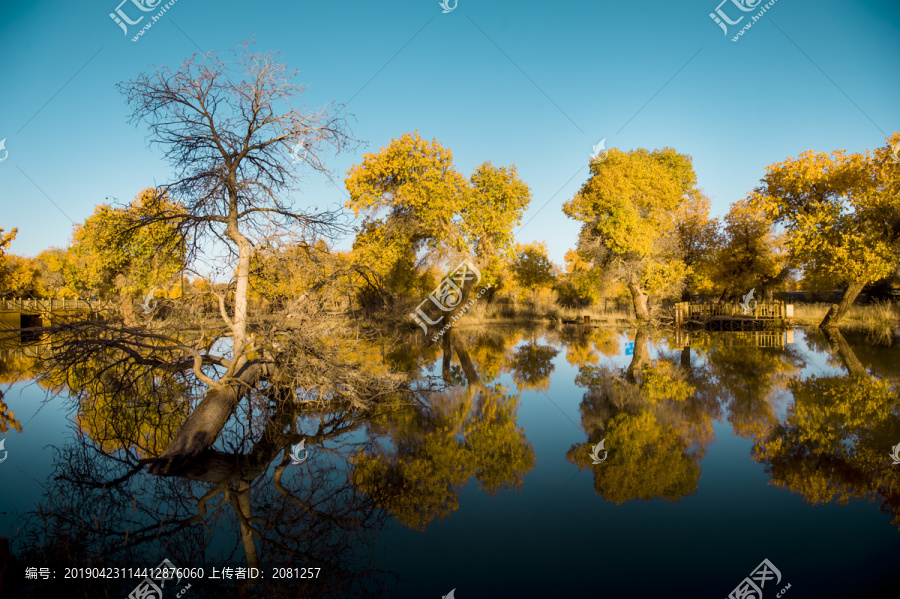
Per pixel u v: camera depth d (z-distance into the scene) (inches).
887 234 778.2
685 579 139.6
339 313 394.6
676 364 515.2
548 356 616.4
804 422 285.3
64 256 1588.3
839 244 805.2
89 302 455.2
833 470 215.2
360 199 957.2
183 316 343.9
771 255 1051.9
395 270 996.6
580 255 1110.4
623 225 994.1
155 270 347.3
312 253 378.9
